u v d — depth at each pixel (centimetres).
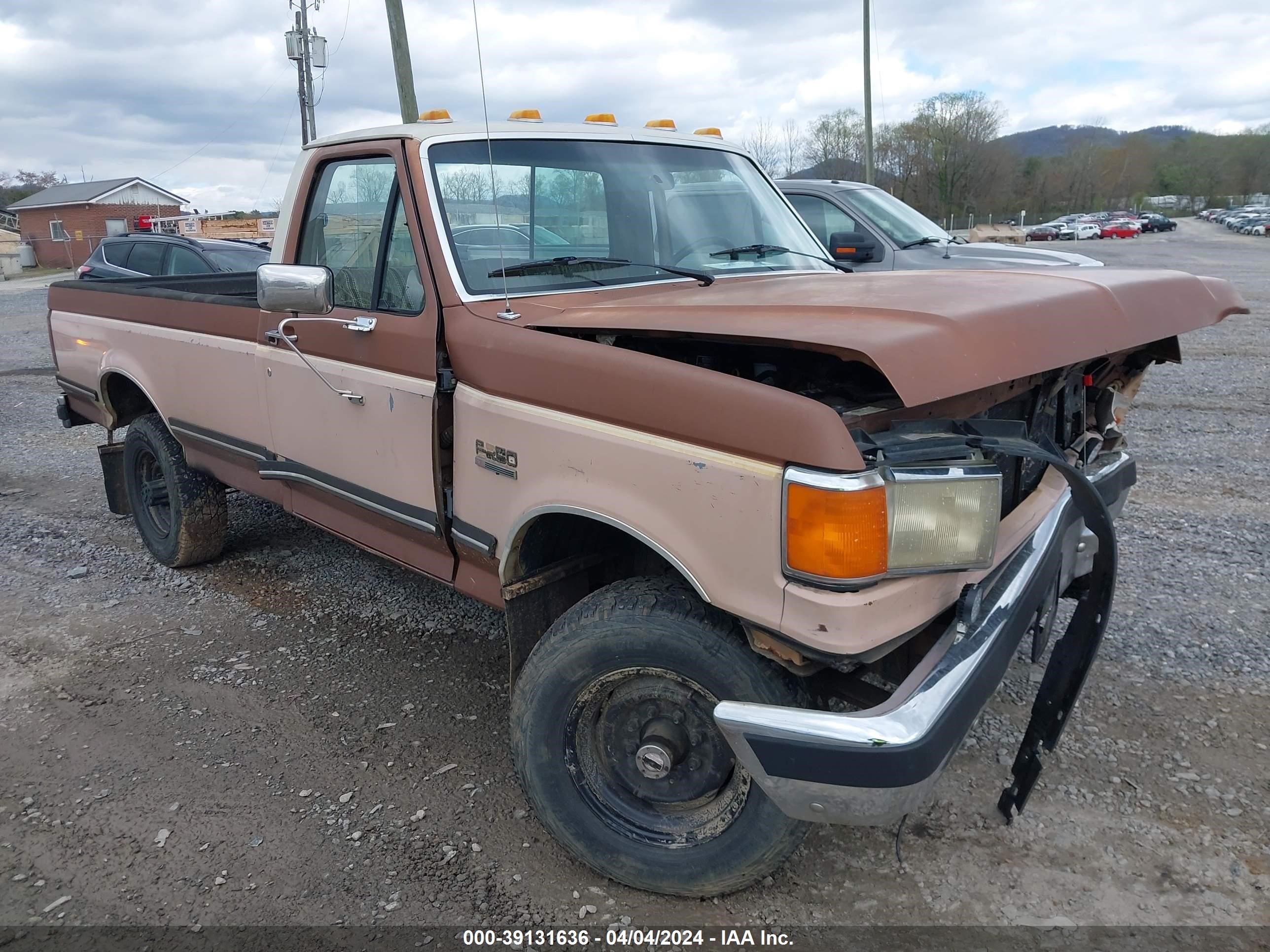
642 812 268
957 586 234
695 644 243
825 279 325
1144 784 308
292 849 290
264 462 401
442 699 378
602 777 273
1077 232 5791
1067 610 435
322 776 327
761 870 252
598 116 382
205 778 327
